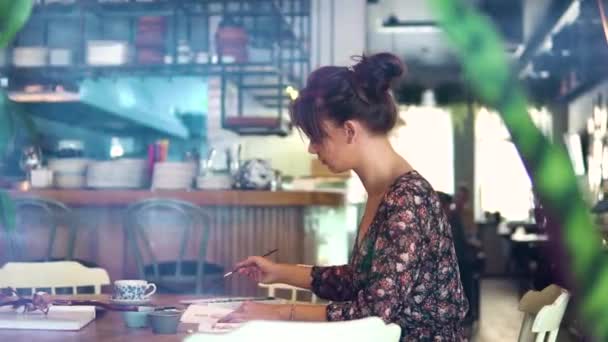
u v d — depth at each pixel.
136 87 6.04
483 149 11.36
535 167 0.44
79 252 3.83
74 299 1.67
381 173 1.34
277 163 6.19
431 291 1.25
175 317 1.30
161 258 3.78
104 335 1.29
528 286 8.12
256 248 3.77
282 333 0.87
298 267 1.68
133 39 5.48
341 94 1.31
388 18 8.50
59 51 4.77
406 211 1.23
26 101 5.08
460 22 0.45
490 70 0.44
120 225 3.81
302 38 5.96
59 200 3.73
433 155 11.42
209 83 5.78
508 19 7.58
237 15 5.34
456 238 5.79
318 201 3.71
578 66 6.58
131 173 3.95
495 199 11.31
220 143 5.95
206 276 3.54
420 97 11.29
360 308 1.20
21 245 3.75
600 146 6.91
